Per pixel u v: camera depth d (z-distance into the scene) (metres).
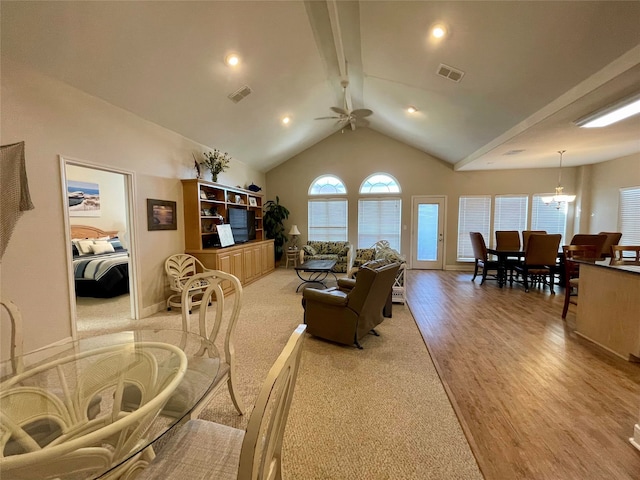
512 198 7.02
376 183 7.60
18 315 1.72
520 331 3.35
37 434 1.17
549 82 3.09
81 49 2.64
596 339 2.96
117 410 1.30
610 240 5.14
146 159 3.92
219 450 1.13
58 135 2.82
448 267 7.42
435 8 2.73
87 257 5.23
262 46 3.51
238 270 5.38
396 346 2.99
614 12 2.19
